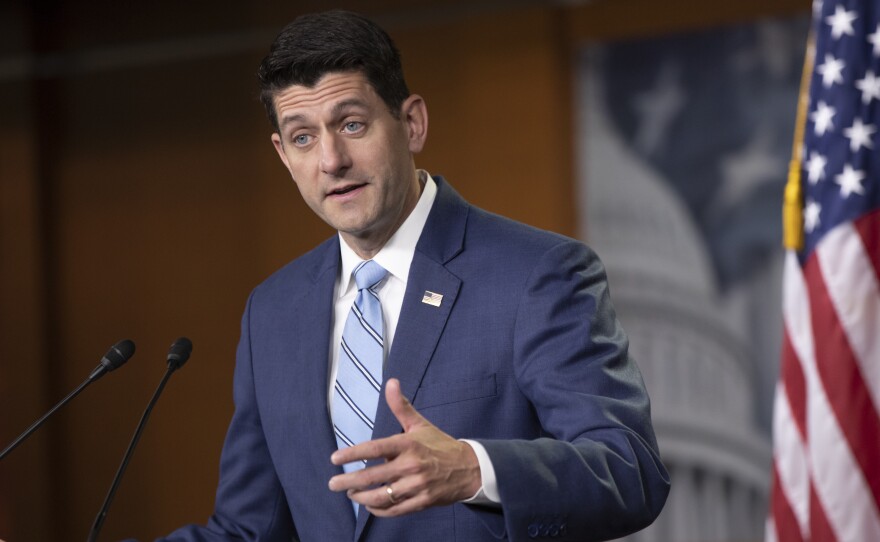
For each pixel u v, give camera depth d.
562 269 6.45
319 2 23.31
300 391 6.86
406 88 6.61
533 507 5.29
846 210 9.70
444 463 5.11
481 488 5.21
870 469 9.40
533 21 21.36
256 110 23.73
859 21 9.93
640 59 20.67
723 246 19.97
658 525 20.12
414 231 6.82
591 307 6.36
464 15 21.89
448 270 6.65
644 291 20.48
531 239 6.67
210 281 23.92
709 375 20.00
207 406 23.81
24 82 24.80
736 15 19.92
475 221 6.90
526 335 6.29
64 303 24.84
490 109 21.62
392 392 5.21
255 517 7.17
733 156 19.94
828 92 9.96
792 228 9.98
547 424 6.09
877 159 9.73
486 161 21.61
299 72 6.25
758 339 19.69
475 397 6.33
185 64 24.27
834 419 9.52
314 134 6.36
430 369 6.44
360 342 6.70
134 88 24.58
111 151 24.67
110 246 24.62
